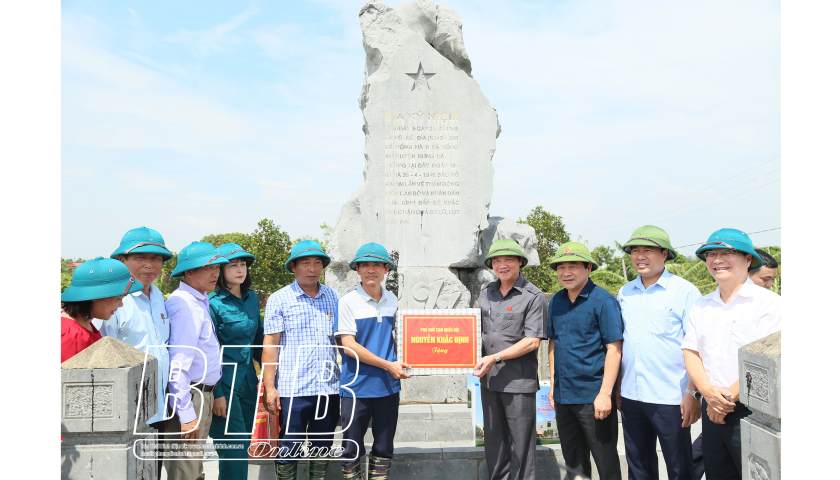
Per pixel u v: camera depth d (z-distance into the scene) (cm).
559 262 342
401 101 602
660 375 326
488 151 606
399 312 364
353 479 349
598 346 341
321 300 372
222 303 380
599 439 338
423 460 408
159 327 332
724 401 285
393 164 597
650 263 336
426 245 594
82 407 243
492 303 364
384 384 348
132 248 325
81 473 242
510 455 365
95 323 311
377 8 625
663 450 328
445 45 636
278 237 1978
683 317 329
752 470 258
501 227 637
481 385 366
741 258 298
